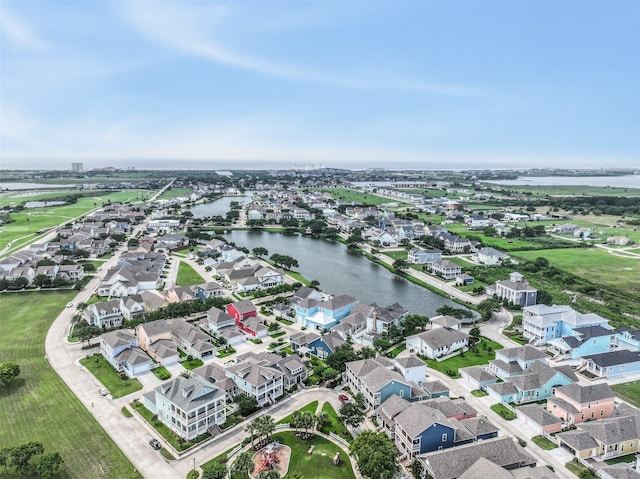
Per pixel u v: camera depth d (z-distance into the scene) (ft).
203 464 214.90
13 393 275.80
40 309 430.61
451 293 524.11
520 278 507.71
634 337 360.07
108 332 343.46
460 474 198.90
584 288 517.14
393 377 267.80
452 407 253.85
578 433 231.71
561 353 347.97
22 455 202.49
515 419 259.60
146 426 245.86
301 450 228.02
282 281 547.49
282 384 283.79
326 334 353.92
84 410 259.39
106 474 206.18
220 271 569.23
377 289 541.34
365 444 207.51
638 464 215.31
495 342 376.27
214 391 247.50
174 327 373.40
